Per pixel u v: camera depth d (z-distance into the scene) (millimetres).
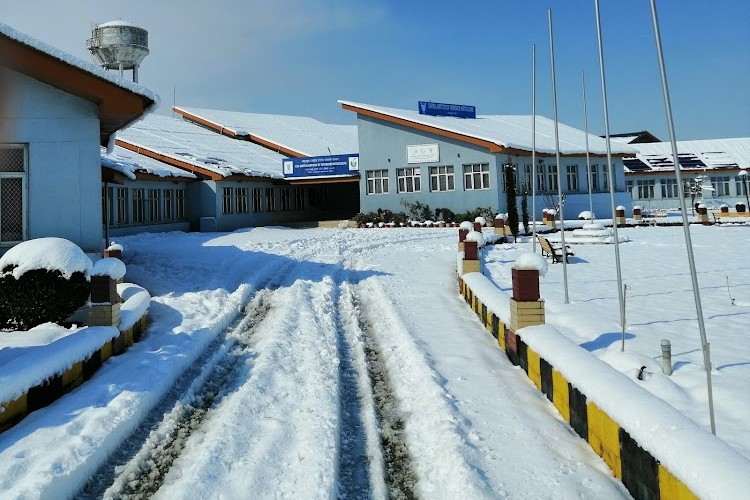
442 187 32750
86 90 10422
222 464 4641
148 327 9141
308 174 34375
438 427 5238
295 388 6465
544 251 17328
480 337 8531
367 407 6070
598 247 21109
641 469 3852
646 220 33750
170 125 40719
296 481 4395
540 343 6176
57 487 4199
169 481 4570
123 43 26984
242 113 51062
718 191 45375
